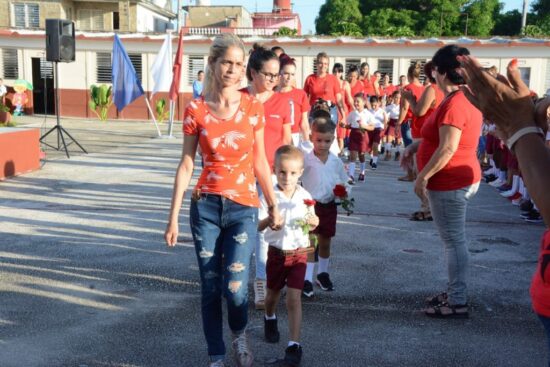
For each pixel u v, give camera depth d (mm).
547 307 2086
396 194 9836
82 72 26469
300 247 3920
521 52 22719
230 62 3369
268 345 4059
